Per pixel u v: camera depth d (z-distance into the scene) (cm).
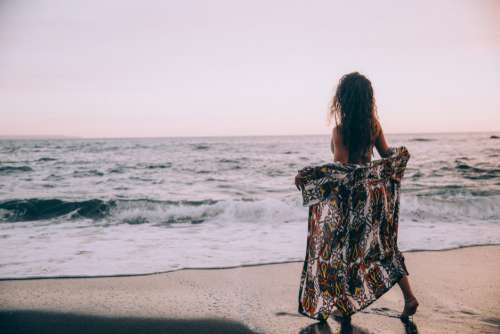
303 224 683
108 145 5634
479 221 681
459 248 478
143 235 593
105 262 429
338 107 269
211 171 1823
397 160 266
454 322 260
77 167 2000
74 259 443
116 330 257
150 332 253
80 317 278
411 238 538
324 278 258
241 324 264
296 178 259
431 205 770
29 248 502
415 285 338
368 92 265
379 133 272
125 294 325
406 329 249
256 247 500
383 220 265
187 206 796
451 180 1353
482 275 367
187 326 262
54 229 658
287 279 364
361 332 246
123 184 1378
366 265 262
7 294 325
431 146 3797
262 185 1339
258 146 5084
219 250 484
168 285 348
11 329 258
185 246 510
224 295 321
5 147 4881
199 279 365
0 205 838
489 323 259
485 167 1697
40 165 2106
